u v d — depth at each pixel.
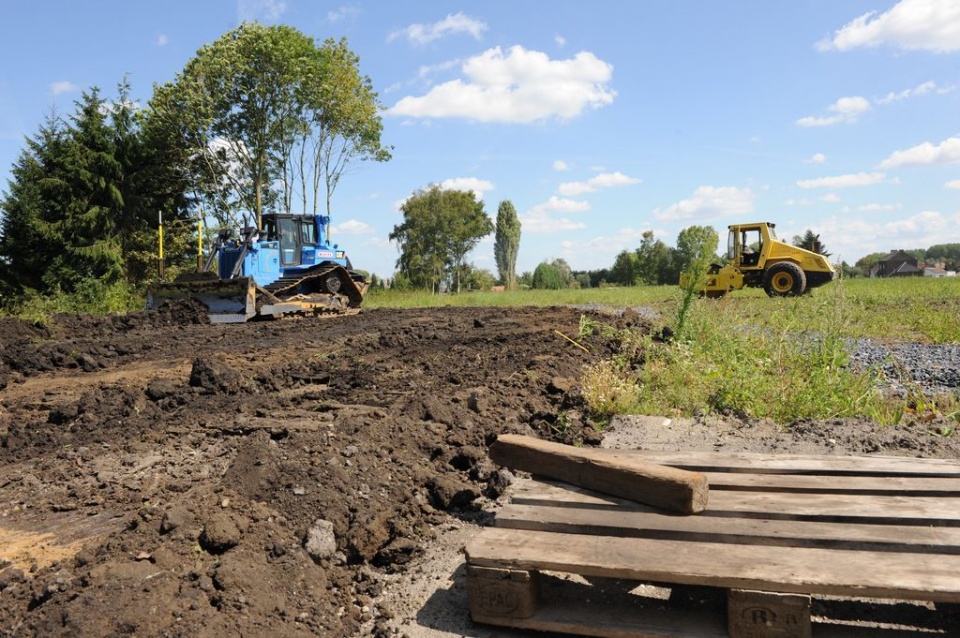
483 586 3.03
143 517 3.57
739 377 6.41
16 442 5.25
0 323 12.41
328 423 5.11
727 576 2.72
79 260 26.00
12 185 25.94
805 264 21.78
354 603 3.32
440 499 4.25
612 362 7.77
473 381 7.02
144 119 29.09
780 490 3.55
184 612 2.87
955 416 5.78
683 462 3.99
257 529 3.53
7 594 3.08
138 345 10.58
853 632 2.87
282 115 31.89
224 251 17.41
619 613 3.01
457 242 54.47
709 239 9.73
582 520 3.26
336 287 18.19
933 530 3.00
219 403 6.09
